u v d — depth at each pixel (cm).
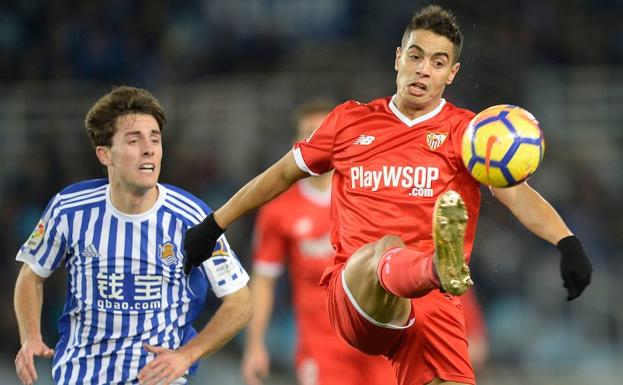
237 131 6112
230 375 4609
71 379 1933
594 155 6400
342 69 6394
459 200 1573
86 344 1934
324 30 6681
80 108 5822
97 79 6169
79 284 1944
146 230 1936
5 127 5716
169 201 1955
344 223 1906
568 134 6488
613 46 6888
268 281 2952
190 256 1900
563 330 5200
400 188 1855
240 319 1969
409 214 1847
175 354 1897
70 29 6312
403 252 1708
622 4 7125
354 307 1827
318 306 2800
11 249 5056
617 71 6681
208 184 5625
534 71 6656
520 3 6919
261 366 2941
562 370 5041
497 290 5184
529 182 6103
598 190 6019
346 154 1905
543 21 6894
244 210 1927
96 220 1938
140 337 1934
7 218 5141
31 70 6144
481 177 1708
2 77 6125
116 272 1928
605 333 5212
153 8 6562
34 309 1989
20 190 5316
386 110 1909
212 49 6462
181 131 5972
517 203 1817
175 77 6253
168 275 1941
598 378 4888
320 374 2758
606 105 6569
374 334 1861
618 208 5950
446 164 1848
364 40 6600
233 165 5897
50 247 1970
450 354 1869
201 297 1997
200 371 4612
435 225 1574
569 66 6812
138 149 1894
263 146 6016
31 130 5728
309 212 2867
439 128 1866
